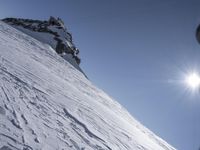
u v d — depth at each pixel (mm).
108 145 10547
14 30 47312
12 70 13516
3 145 5109
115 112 26406
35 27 88000
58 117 9898
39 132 7000
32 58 25922
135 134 19297
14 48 24094
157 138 29719
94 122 13578
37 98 10828
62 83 20953
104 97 34750
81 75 44531
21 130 6352
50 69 26781
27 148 5559
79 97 19094
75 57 80000
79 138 9000
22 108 8148
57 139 7379
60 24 94000
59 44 80000
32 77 14836
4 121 6312
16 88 10352
